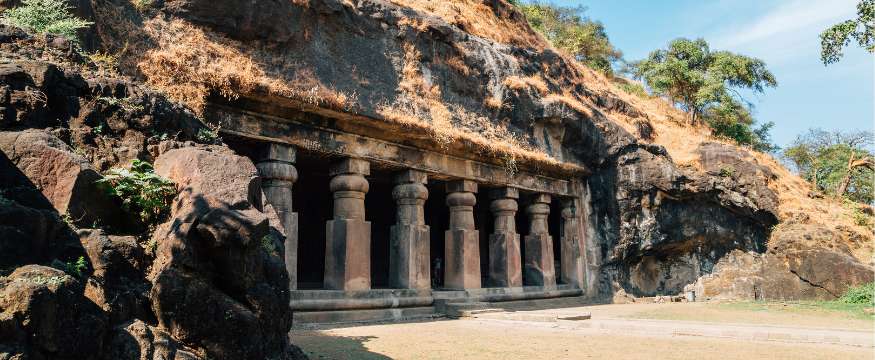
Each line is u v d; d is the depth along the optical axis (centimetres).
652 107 3722
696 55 3956
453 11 2319
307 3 1602
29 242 539
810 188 3141
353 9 1770
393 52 1881
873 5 1839
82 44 1106
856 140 4191
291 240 1523
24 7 1018
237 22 1463
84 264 562
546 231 2355
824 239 2536
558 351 1098
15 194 611
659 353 1096
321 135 1631
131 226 696
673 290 2683
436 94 1948
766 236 2705
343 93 1631
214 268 617
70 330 482
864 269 2366
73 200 641
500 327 1502
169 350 543
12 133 658
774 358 1058
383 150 1780
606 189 2486
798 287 2481
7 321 438
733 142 3606
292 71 1548
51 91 762
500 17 2698
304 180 2273
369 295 1662
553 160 2300
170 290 578
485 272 2605
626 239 2459
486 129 2084
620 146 2488
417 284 1808
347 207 1697
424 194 1864
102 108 805
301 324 1460
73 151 707
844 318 1827
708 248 2706
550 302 2261
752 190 2656
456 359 985
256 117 1498
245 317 600
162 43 1337
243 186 709
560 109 2309
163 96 910
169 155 775
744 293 2542
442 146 1880
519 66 2342
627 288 2558
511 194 2180
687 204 2577
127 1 1327
